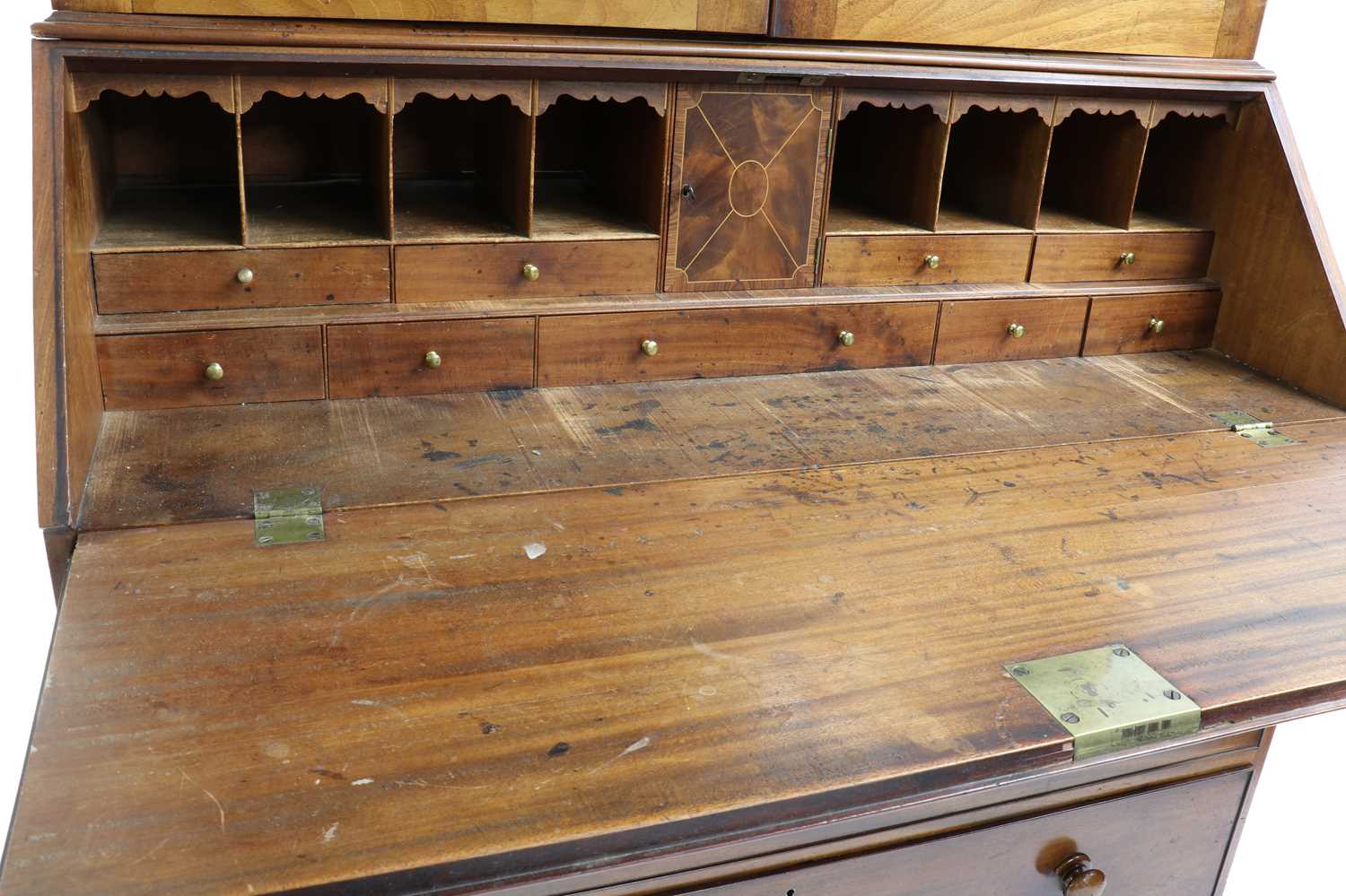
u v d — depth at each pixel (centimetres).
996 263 234
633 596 144
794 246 218
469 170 236
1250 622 147
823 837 129
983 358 237
